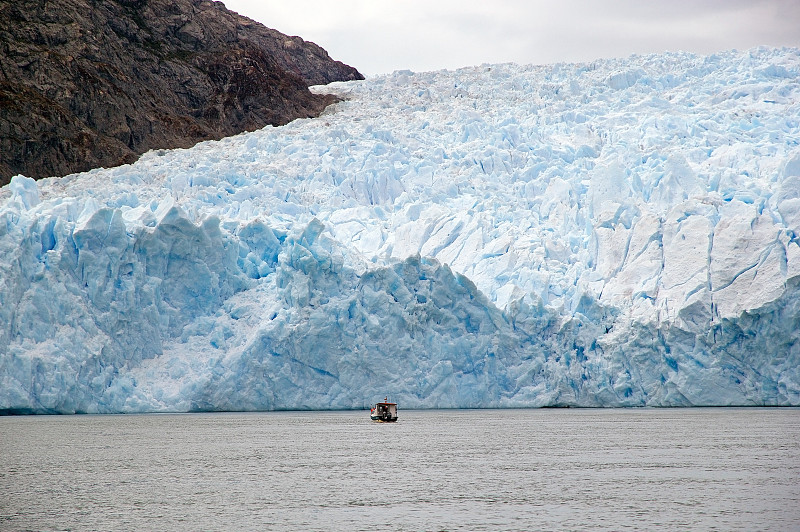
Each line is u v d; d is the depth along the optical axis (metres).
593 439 184.25
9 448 168.38
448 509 113.38
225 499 119.75
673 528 103.44
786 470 142.12
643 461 152.38
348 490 126.25
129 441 180.00
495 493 123.88
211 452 162.25
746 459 154.00
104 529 103.25
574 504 116.38
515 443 177.12
